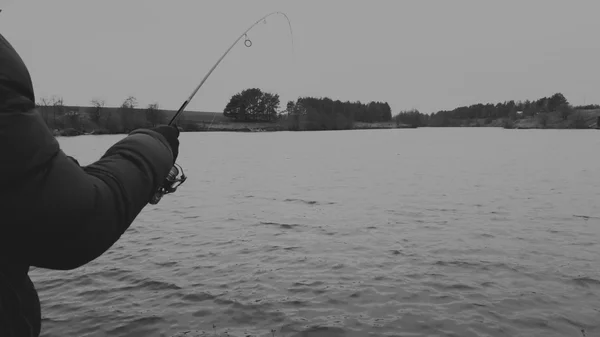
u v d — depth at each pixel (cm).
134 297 609
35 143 105
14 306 116
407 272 707
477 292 623
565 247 852
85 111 10112
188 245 878
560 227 1021
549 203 1360
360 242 894
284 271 714
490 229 1005
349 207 1309
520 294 615
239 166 2873
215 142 6831
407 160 3328
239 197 1522
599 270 712
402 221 1100
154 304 586
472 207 1296
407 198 1484
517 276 687
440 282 662
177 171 183
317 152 4412
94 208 114
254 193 1620
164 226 1054
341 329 515
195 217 1165
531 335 504
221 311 564
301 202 1412
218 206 1339
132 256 796
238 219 1136
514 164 2892
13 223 103
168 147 152
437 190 1684
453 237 931
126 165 130
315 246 867
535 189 1691
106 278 680
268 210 1266
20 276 118
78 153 3775
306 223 1080
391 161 3244
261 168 2720
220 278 681
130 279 675
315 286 646
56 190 107
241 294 616
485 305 579
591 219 1108
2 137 100
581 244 872
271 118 12812
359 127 16662
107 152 136
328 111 15300
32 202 103
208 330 516
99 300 598
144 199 133
